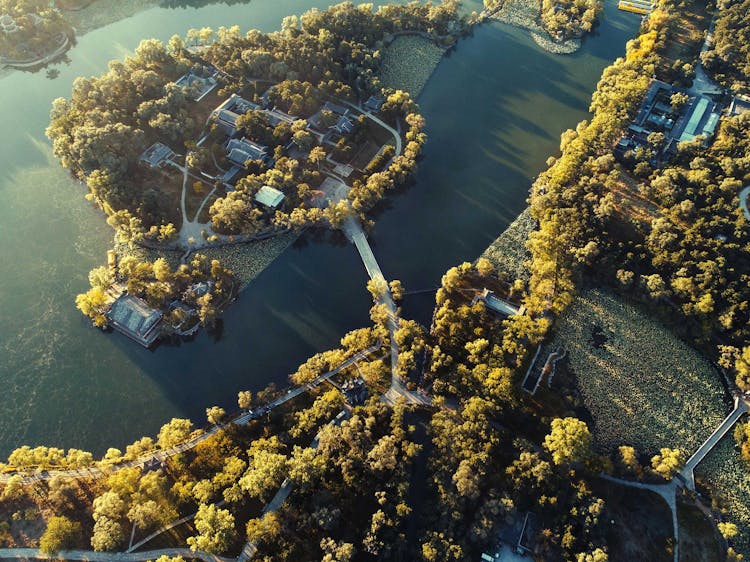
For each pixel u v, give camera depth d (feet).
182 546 570.05
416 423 648.38
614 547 556.10
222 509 586.86
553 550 549.13
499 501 555.28
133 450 624.18
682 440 641.40
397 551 539.29
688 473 616.80
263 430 646.74
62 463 617.21
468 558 541.75
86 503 597.52
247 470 596.70
